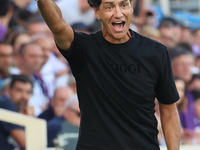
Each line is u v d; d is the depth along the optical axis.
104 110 6.50
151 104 6.77
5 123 12.72
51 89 15.91
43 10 5.87
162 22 18.47
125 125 6.49
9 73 15.30
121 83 6.48
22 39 15.90
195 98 17.45
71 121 14.73
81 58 6.57
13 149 12.93
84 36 6.68
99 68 6.52
